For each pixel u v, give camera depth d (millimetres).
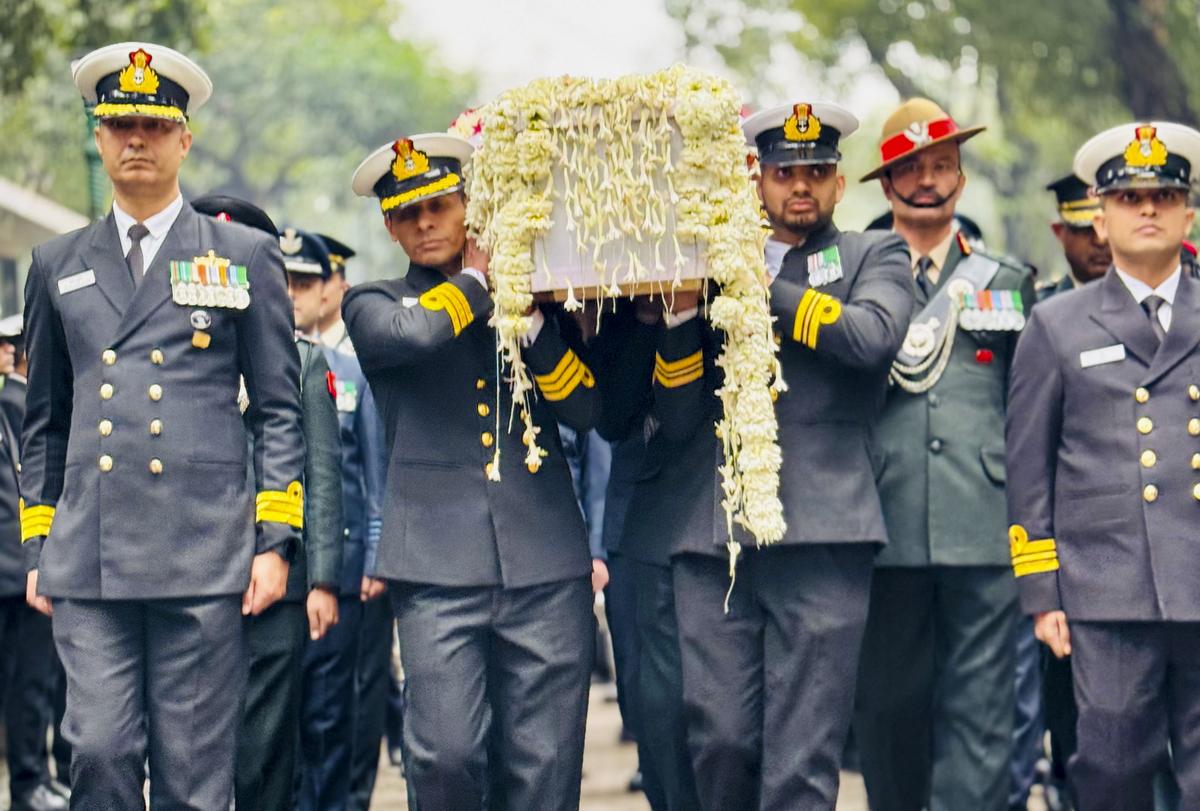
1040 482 7410
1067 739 8758
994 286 8375
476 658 6930
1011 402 7523
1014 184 44312
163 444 6645
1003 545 8203
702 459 7203
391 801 10945
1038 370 7430
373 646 9648
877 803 8688
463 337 7020
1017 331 8328
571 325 7254
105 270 6754
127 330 6684
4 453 10609
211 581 6645
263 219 7953
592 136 6551
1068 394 7359
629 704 8234
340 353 9305
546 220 6578
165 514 6621
